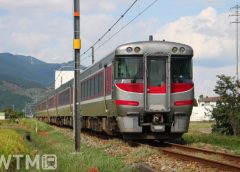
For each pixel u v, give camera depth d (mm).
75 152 16516
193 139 23594
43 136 30562
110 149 19125
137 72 19938
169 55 20031
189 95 20172
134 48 19938
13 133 21359
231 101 32531
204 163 13844
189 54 20297
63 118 46500
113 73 20328
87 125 30453
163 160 14953
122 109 19875
